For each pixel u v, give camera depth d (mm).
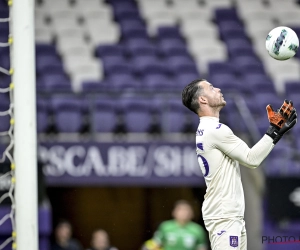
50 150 36000
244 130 40156
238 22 59688
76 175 36000
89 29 57000
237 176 18500
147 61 53250
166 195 46500
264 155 17984
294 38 18781
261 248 36438
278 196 36094
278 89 51812
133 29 57375
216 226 18328
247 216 38719
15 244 20219
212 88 18953
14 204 20312
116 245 46438
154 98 44156
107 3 60500
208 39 57312
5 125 39125
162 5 60812
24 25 20062
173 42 56281
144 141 36406
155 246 35344
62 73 50656
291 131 44594
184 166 36500
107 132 42156
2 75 48688
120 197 46688
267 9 61125
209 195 18516
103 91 39656
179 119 42500
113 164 36250
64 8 58562
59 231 36281
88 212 46469
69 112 42406
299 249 36000
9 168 25766
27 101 20016
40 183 30906
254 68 53656
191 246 35094
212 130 18359
